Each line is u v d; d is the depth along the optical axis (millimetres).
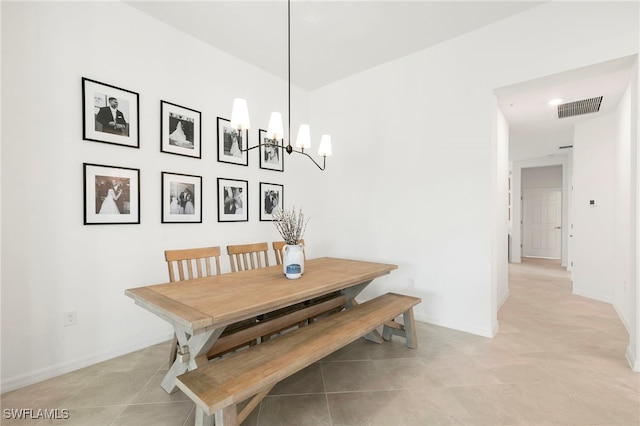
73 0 2150
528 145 5637
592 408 1681
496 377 2012
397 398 1790
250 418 1610
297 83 3920
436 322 3008
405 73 3232
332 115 3920
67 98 2119
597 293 3889
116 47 2361
